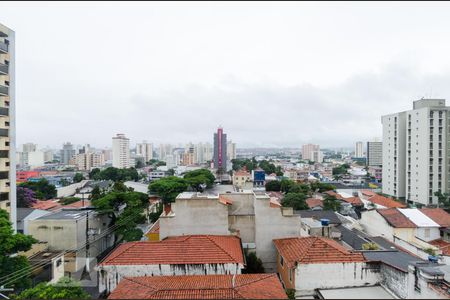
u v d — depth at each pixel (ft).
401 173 285.23
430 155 252.62
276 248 81.87
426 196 252.62
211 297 48.06
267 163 569.64
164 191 193.77
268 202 86.94
